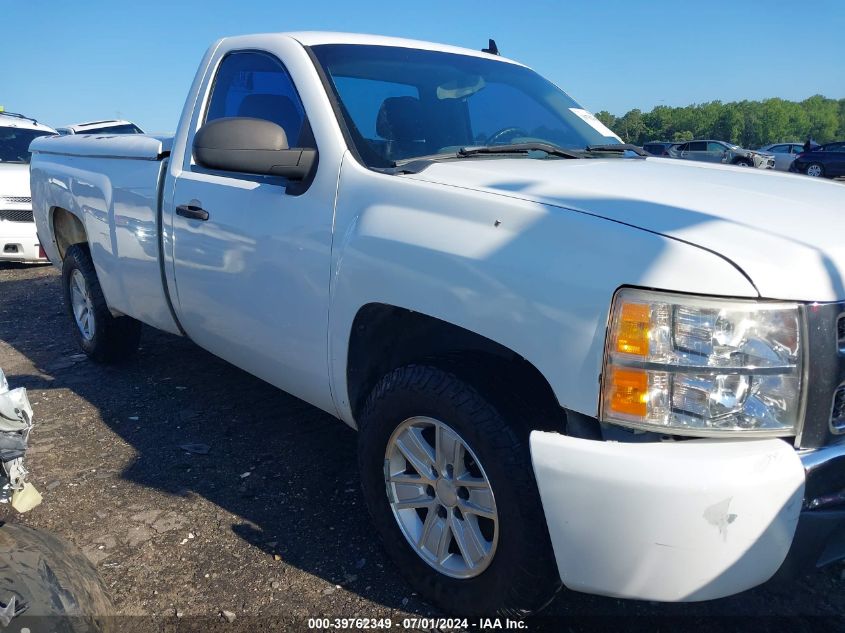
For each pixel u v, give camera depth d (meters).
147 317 3.93
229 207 3.06
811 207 2.17
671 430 1.77
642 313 1.78
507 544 2.05
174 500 3.05
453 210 2.21
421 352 2.60
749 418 1.75
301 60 2.98
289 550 2.69
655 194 2.18
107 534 2.80
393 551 2.46
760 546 1.73
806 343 1.75
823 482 1.79
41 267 8.91
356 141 2.71
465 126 3.14
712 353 1.74
